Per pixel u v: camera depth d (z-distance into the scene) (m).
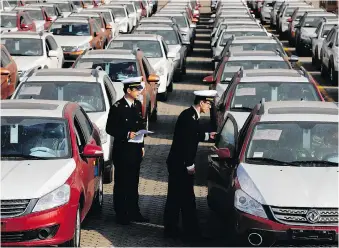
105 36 33.50
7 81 19.98
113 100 15.47
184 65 29.75
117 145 11.45
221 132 12.21
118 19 40.81
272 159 10.26
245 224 9.48
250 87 15.22
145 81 18.53
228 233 10.25
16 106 11.08
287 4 46.12
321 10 41.06
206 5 79.81
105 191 13.48
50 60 24.41
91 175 11.00
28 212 9.23
